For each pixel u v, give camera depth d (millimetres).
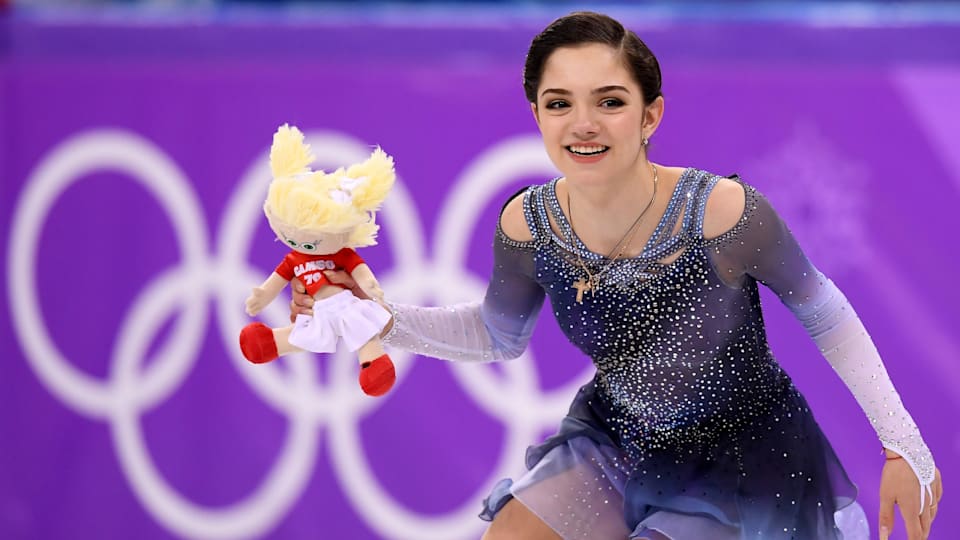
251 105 14672
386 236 14555
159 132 14844
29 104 15102
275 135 8016
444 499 14508
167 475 14922
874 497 13859
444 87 14477
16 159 15156
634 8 15797
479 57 14430
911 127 13727
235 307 14742
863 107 13812
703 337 8406
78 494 15102
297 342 7957
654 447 8898
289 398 14727
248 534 14789
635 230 8297
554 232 8594
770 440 8602
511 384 14438
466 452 14484
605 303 8508
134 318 14977
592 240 8445
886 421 8320
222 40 14680
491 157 14438
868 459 13875
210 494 14852
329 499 14672
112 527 15047
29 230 15148
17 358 15227
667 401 8711
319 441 14680
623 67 7809
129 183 14945
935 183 13695
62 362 15117
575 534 8805
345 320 7945
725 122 14016
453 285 14492
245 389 14781
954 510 13711
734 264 8195
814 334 8539
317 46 14562
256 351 8102
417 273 14531
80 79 14977
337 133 14555
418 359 14562
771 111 13953
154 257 14922
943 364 13719
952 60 13641
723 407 8656
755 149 13992
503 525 8969
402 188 14539
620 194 8188
